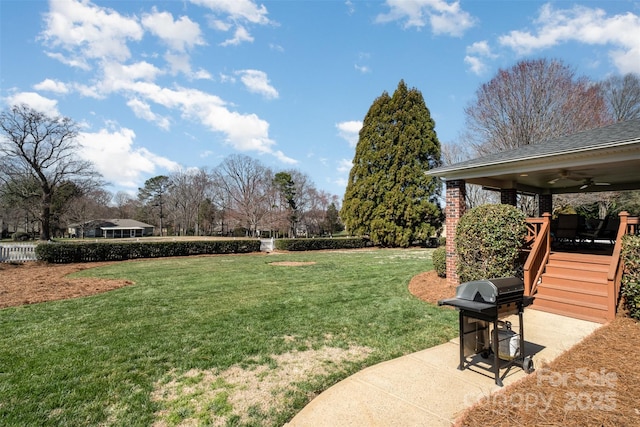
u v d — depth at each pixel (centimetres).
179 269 1218
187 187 5512
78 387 321
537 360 371
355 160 2561
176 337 466
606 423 245
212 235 5391
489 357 381
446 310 593
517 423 248
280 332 485
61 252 1449
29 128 2961
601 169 747
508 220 628
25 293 786
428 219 2314
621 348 395
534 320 518
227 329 501
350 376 342
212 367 367
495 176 798
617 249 538
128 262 1491
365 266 1237
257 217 4188
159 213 5809
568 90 1772
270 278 983
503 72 1903
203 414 273
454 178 809
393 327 502
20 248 1435
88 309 631
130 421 264
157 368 364
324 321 536
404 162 2333
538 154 651
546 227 679
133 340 454
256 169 4850
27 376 345
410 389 311
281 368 364
